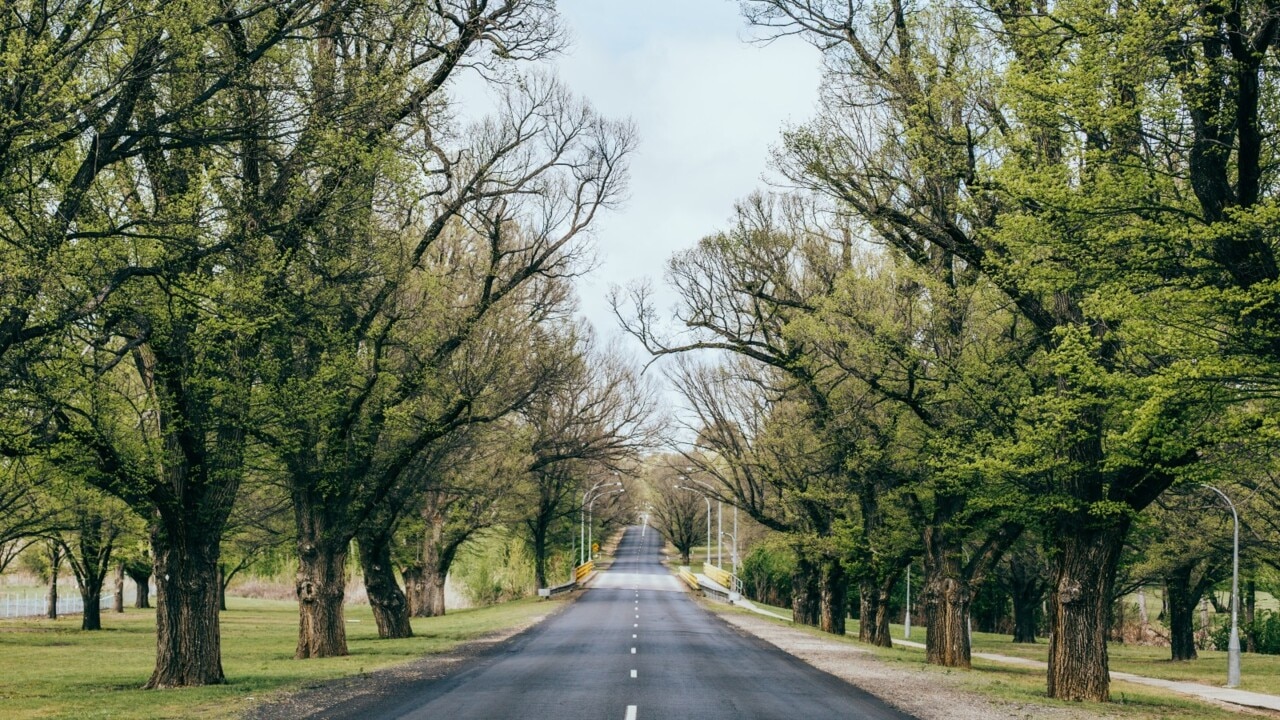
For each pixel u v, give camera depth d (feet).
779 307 109.91
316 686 65.51
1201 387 47.44
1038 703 62.85
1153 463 60.85
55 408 52.85
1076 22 50.16
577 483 234.79
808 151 75.82
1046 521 74.49
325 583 96.32
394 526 125.90
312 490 93.66
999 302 82.38
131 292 54.65
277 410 67.92
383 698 58.39
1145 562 144.15
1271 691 98.02
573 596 246.68
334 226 65.51
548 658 90.02
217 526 69.46
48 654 110.42
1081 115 49.14
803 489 128.98
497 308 99.09
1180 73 48.24
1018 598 202.59
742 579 308.60
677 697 60.23
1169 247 49.90
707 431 155.53
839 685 70.13
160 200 58.65
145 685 68.44
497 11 76.84
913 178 74.33
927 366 85.87
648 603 220.23
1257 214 44.11
